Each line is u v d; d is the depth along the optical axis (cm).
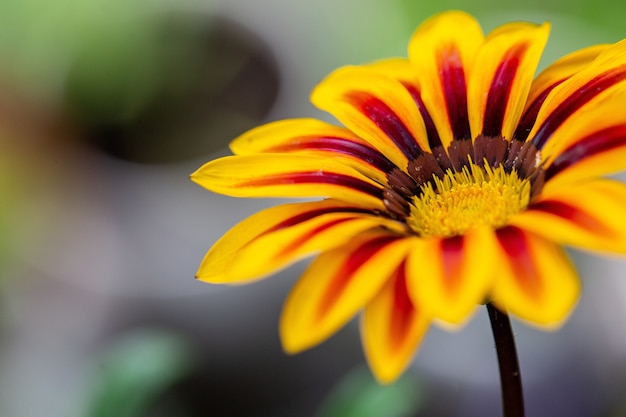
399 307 25
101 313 48
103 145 58
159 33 61
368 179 28
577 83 28
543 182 27
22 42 62
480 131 29
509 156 28
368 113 29
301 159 28
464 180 28
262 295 48
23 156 57
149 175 55
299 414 45
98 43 60
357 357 46
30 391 45
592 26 60
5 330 48
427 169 29
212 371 46
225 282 25
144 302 48
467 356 45
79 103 59
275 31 61
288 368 46
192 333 47
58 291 50
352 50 62
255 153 28
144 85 59
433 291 24
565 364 44
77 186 56
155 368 34
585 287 46
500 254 25
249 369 46
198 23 61
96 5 62
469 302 24
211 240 51
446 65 30
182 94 59
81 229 53
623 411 41
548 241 25
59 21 62
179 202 53
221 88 59
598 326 45
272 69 60
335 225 26
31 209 54
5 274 51
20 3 64
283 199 52
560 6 62
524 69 29
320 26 63
